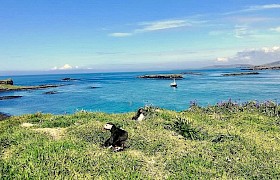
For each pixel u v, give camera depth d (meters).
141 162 12.98
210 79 163.12
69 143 14.50
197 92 86.44
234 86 106.88
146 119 21.64
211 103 60.94
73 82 180.50
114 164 12.39
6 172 10.81
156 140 16.05
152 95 80.56
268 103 30.70
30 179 10.44
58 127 20.77
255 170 12.62
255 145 16.52
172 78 185.25
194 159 13.44
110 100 71.94
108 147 14.68
